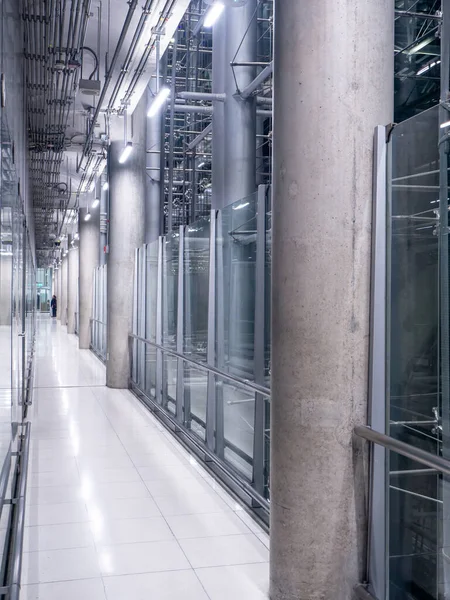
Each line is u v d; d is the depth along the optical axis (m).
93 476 4.64
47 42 5.90
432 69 8.62
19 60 5.37
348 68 2.46
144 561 3.15
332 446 2.51
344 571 2.52
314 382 2.51
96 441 5.77
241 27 8.17
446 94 3.33
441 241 2.30
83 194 15.85
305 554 2.53
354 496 2.52
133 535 3.49
